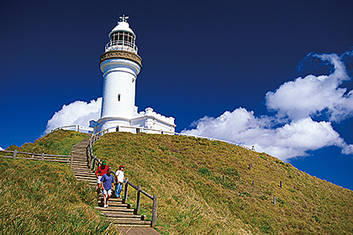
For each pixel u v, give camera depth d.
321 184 38.56
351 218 28.94
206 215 15.79
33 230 6.77
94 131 49.44
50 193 11.40
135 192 16.02
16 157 21.34
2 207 7.46
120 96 48.38
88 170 19.42
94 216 9.54
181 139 41.50
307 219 25.58
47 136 41.38
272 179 33.62
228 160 36.09
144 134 40.84
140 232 9.83
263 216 23.06
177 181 24.11
